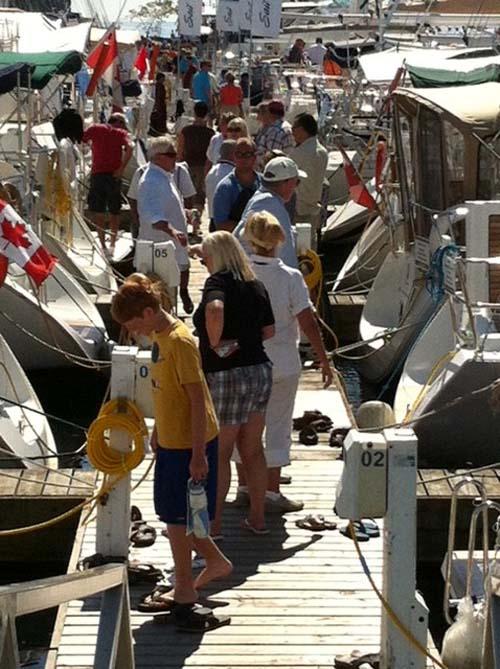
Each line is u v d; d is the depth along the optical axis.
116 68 31.56
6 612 4.33
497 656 5.61
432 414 11.03
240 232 10.02
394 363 15.72
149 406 8.28
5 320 14.94
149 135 32.25
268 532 9.27
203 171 21.17
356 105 27.88
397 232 17.03
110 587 6.18
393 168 17.94
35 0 43.34
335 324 18.45
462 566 8.66
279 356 9.32
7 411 12.37
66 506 10.09
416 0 40.78
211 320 8.17
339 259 23.83
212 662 7.43
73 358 14.02
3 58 18.55
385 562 6.77
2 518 10.11
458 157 15.21
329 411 12.60
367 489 6.64
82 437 14.66
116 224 19.86
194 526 7.41
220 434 8.55
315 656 7.54
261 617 8.01
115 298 7.29
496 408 11.56
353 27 41.84
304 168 17.78
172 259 12.99
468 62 21.38
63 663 7.35
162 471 7.55
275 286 9.05
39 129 22.61
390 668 6.87
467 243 12.91
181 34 35.69
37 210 16.64
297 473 10.65
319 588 8.45
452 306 11.94
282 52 50.50
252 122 31.91
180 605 7.79
